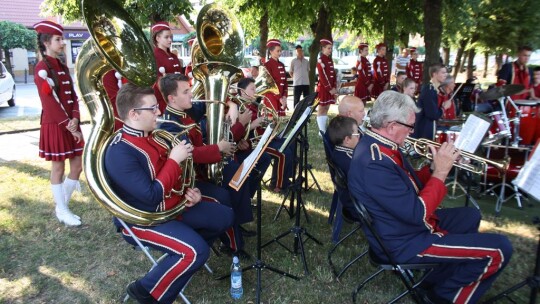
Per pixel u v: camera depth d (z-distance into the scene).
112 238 3.36
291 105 11.52
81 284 2.74
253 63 15.32
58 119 3.32
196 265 2.22
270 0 8.27
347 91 10.04
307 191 4.41
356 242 3.35
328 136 3.04
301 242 2.93
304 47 27.91
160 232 2.25
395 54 23.08
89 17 2.43
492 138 3.89
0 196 4.18
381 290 2.69
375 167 2.11
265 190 4.47
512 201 4.16
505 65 6.52
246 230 3.45
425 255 2.12
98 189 2.14
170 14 8.01
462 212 2.55
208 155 2.75
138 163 2.18
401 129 2.16
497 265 2.06
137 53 2.66
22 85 17.94
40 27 3.22
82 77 2.53
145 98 2.18
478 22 10.05
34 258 3.02
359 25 10.32
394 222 2.14
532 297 2.27
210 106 2.99
